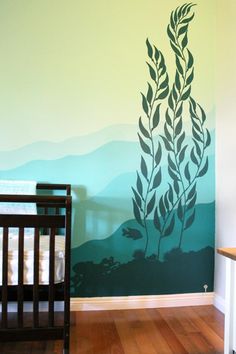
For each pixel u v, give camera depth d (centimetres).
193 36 267
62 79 253
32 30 249
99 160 257
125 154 260
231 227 245
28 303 243
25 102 249
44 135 252
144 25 261
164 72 263
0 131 247
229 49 248
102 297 255
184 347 196
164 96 263
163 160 264
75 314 244
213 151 269
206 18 267
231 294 158
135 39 260
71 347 194
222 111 260
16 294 193
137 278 260
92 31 255
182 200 266
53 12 251
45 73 251
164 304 261
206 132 268
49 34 251
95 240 257
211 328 222
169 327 223
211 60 267
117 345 197
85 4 255
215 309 256
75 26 254
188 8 266
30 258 178
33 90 250
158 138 263
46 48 251
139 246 261
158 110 263
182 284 265
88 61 255
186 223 267
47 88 252
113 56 258
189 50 266
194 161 267
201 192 268
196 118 267
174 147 265
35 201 171
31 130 250
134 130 260
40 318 229
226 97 253
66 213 169
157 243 263
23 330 170
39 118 251
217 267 263
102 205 258
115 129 258
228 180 249
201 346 197
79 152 255
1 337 168
